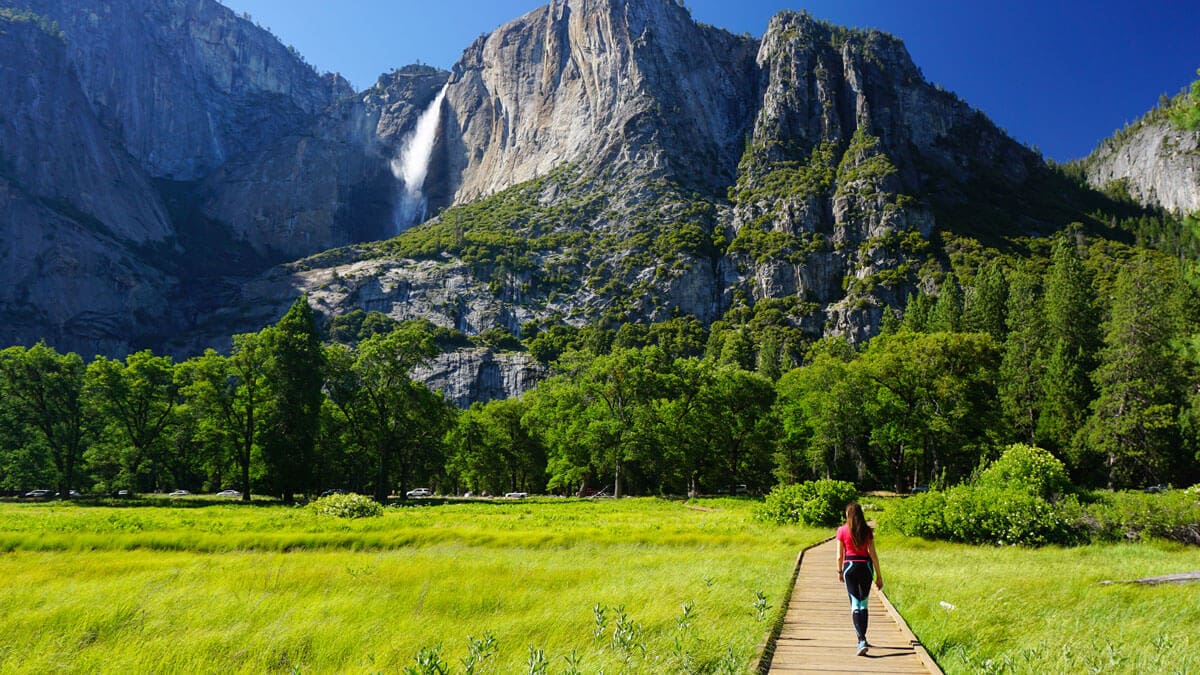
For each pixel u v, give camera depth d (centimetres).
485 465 8581
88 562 1959
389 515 3853
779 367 11306
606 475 8012
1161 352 6159
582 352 12469
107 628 1168
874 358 6850
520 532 2783
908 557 2075
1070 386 6806
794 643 1037
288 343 6066
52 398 6450
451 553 2283
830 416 6538
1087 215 19425
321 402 6347
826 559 2053
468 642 908
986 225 17262
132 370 6375
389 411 6562
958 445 6094
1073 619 1188
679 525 3203
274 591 1501
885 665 910
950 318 9456
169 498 6312
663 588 1455
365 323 15938
